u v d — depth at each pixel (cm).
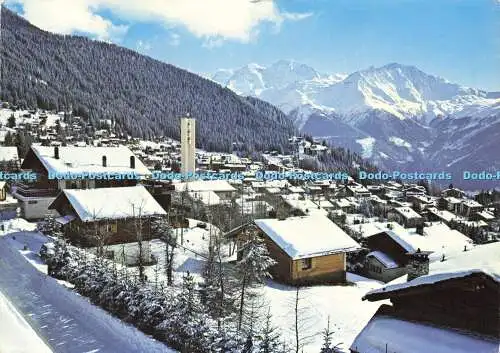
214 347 1964
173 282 3262
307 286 3797
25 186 5812
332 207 10438
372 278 5159
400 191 16400
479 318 1509
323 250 3916
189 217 6612
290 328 2462
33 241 4159
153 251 4138
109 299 2592
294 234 4041
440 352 1466
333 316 2983
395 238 5125
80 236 4031
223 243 4803
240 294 2864
